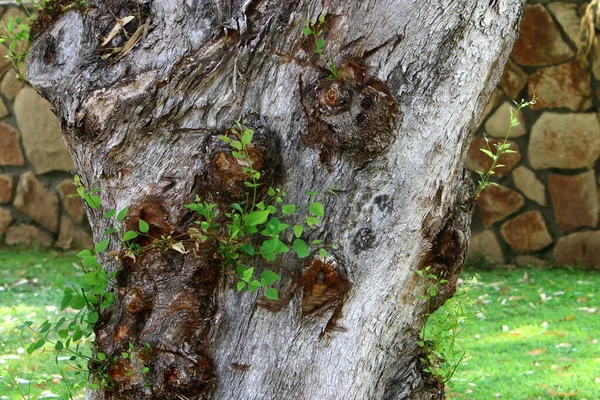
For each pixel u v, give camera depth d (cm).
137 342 248
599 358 464
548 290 622
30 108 788
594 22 658
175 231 244
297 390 252
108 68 248
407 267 256
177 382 244
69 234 794
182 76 240
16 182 806
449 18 238
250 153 236
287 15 239
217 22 244
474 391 421
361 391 258
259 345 250
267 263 248
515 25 254
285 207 235
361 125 234
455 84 245
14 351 486
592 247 682
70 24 258
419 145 246
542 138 686
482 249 714
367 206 247
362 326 254
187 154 244
